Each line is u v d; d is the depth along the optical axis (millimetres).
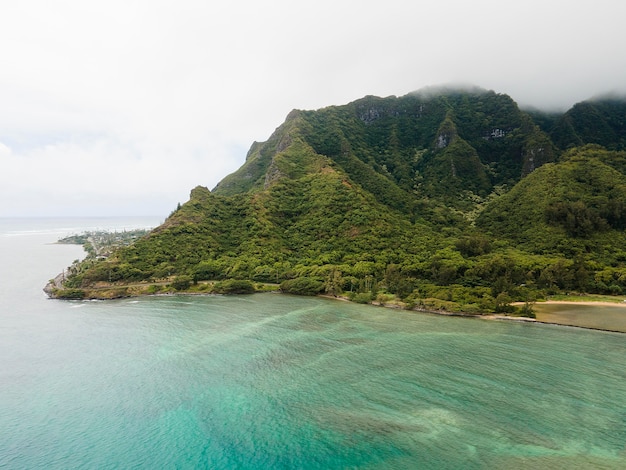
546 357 77625
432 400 61031
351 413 57625
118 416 57812
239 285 142125
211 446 50500
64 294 138250
